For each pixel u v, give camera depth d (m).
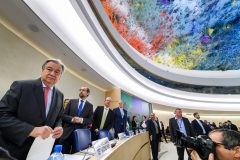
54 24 3.81
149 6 9.89
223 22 12.35
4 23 3.60
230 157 0.82
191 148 0.97
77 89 6.67
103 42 5.00
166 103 14.48
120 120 4.73
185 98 14.59
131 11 9.30
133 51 8.95
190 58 14.43
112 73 7.51
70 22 3.88
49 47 4.57
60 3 3.32
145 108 12.81
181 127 4.31
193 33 12.83
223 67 15.11
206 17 12.01
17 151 1.31
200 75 15.10
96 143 1.54
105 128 3.94
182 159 4.04
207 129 5.25
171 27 11.95
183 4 10.95
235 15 11.70
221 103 15.87
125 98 10.24
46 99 1.56
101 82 7.88
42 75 1.56
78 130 2.35
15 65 3.80
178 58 14.14
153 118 6.28
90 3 4.27
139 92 11.45
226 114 17.42
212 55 14.37
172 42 12.91
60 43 4.41
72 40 4.48
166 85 14.83
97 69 6.58
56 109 1.61
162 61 13.70
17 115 1.39
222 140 0.83
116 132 4.57
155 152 5.36
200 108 15.88
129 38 10.24
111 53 5.77
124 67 7.36
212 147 0.85
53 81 1.56
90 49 5.15
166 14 11.04
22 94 1.42
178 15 11.45
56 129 1.31
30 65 4.24
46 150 1.20
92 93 7.89
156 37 11.82
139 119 11.52
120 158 1.93
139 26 10.38
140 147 4.01
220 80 15.02
